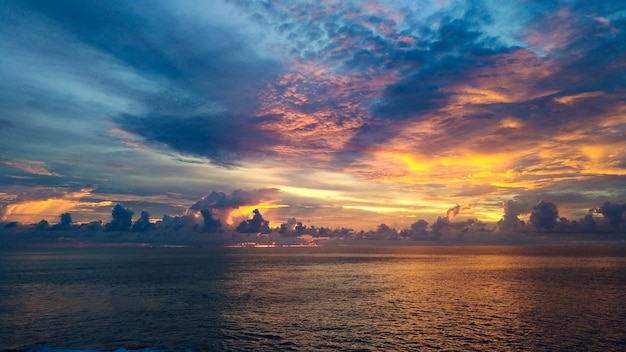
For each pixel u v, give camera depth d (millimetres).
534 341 36781
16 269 124375
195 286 77500
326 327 42281
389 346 35562
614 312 49219
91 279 90938
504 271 110375
